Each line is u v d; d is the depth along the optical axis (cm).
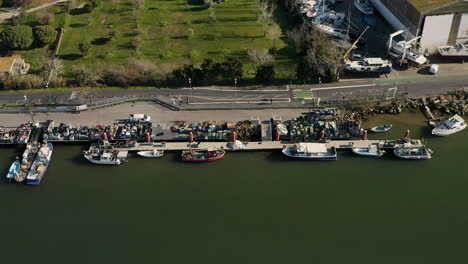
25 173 16125
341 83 19488
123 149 16788
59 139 17175
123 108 18588
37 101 18975
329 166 16225
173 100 18838
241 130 17300
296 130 17062
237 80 19625
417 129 17512
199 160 16350
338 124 17388
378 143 16700
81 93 19362
